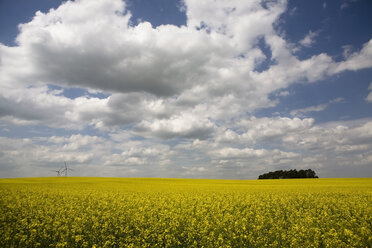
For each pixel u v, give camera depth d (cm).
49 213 1253
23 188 2503
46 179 4625
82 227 1025
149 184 3544
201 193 2159
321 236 879
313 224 1074
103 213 1247
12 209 1352
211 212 1311
